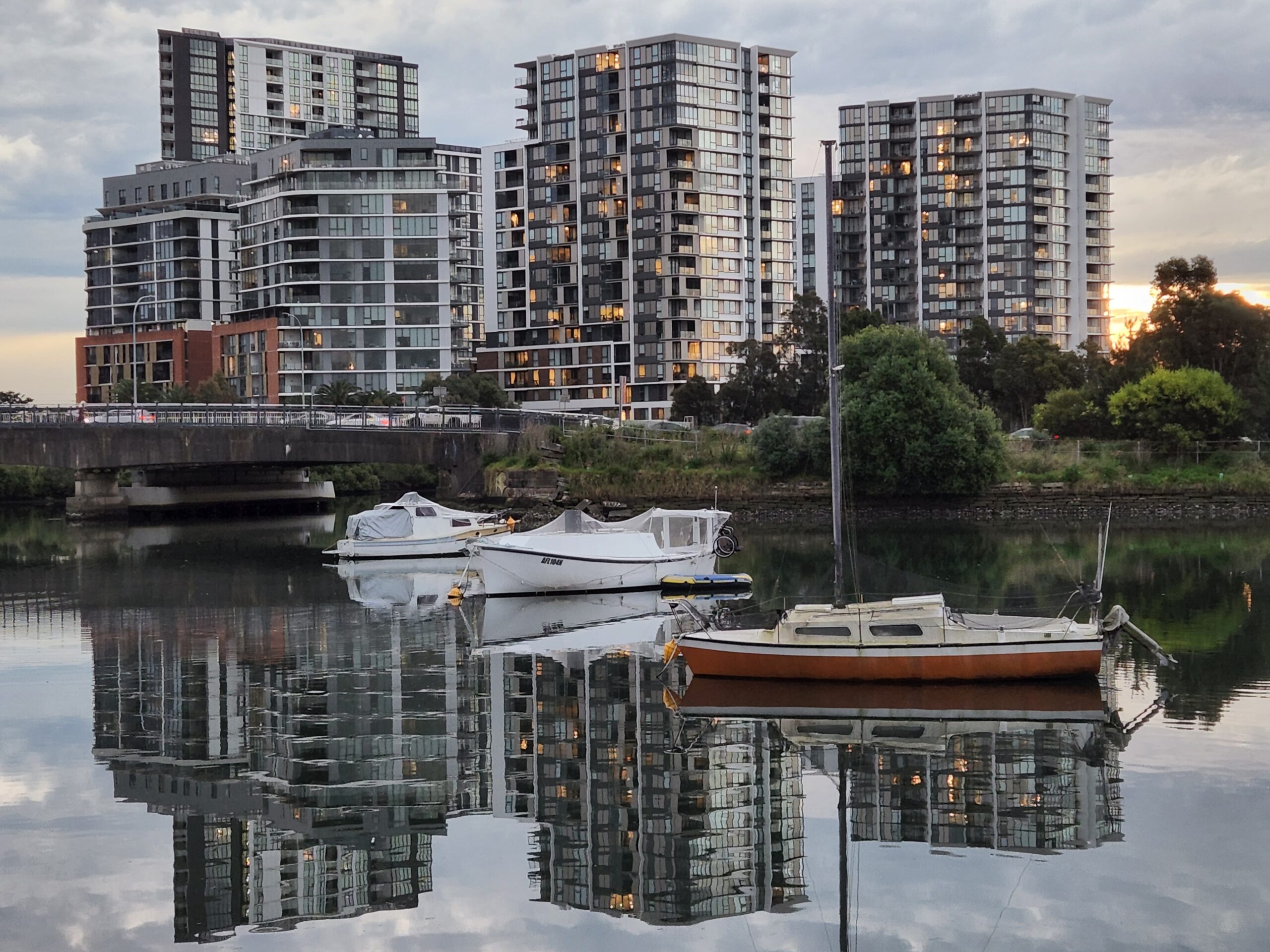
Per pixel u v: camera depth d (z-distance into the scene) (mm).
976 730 24234
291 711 27266
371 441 82688
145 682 30531
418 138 165375
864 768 22094
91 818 20312
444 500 82062
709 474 77625
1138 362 100625
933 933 15680
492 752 23688
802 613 28188
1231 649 31391
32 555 63938
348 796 21281
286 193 163250
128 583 51250
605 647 34438
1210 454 77000
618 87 170750
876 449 73875
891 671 27656
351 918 16531
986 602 39406
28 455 77688
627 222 170875
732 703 26969
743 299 174500
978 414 74562
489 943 15742
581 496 77750
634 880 17578
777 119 180125
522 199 180375
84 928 16250
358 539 61938
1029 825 19141
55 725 26266
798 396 129000
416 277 165375
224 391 151750
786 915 16312
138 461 79062
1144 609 37688
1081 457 77625
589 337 175125
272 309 168000
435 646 35094
